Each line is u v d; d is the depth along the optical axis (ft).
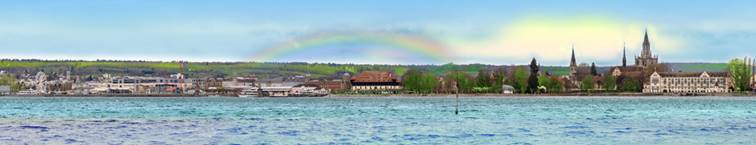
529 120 451.53
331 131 342.64
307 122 423.64
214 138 300.61
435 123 412.36
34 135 315.58
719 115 526.16
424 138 302.04
